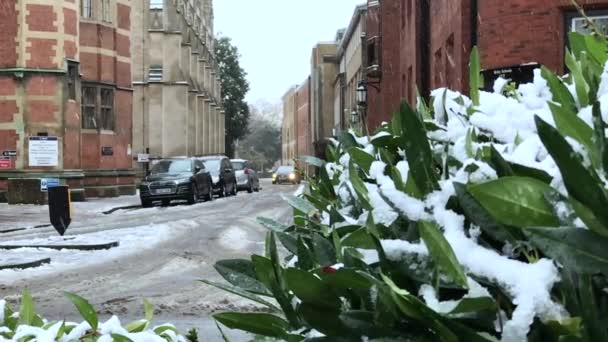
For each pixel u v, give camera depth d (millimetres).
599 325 1340
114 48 37250
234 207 29250
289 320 1958
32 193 28781
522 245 1552
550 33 12539
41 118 30078
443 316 1470
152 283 10906
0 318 3232
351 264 1783
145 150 52281
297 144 98938
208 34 76250
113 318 3010
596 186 1312
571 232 1364
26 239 16656
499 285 1456
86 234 17906
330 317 1756
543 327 1402
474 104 2357
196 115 61500
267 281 1982
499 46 12984
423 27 21641
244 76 95938
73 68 31469
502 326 1447
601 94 1957
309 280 1733
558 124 1597
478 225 1659
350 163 2297
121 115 38000
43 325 3217
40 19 30188
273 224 2742
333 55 69062
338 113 63281
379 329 1602
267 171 121500
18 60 29938
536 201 1460
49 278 11406
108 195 36219
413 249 1628
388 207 1985
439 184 1816
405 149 1951
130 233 18281
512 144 1902
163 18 53938
